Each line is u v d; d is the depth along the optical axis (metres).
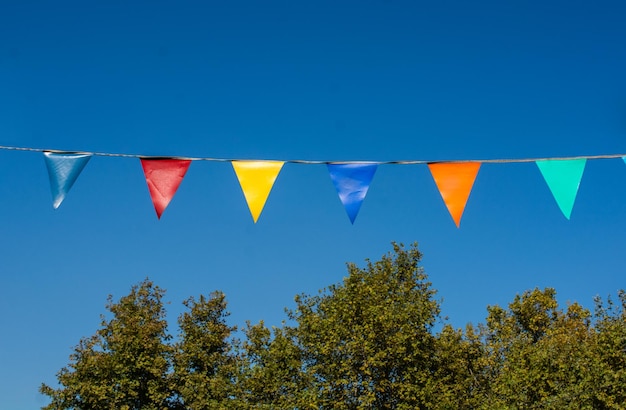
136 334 21.36
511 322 24.67
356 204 7.00
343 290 21.56
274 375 20.41
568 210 6.87
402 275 23.00
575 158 6.98
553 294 25.31
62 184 6.74
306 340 21.19
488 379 22.72
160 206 6.86
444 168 7.11
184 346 21.92
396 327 20.56
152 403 20.92
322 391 19.80
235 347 22.08
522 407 19.75
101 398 20.22
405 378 20.12
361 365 20.16
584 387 18.86
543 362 19.91
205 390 21.09
